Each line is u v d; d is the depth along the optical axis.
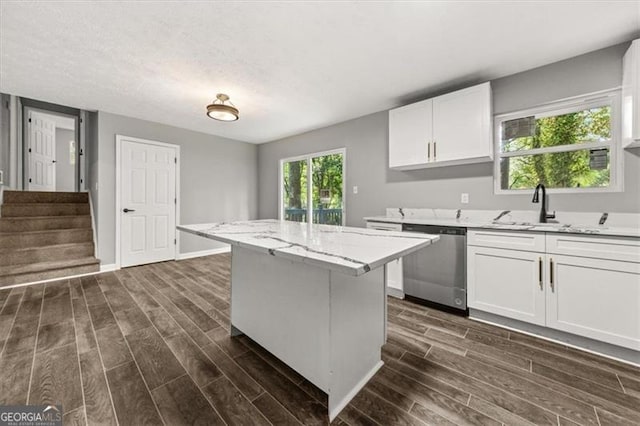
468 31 1.90
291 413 1.26
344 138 4.00
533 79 2.42
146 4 1.65
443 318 2.28
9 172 4.01
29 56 2.26
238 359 1.69
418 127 2.87
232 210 5.19
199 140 4.68
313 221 4.63
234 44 2.07
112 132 3.73
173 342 1.88
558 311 1.85
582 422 1.20
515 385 1.45
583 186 2.27
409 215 3.29
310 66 2.40
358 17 1.76
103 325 2.11
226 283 3.20
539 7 1.66
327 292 1.25
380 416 1.24
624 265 1.62
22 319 2.19
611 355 1.69
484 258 2.17
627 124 1.92
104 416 1.22
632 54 1.85
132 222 3.94
